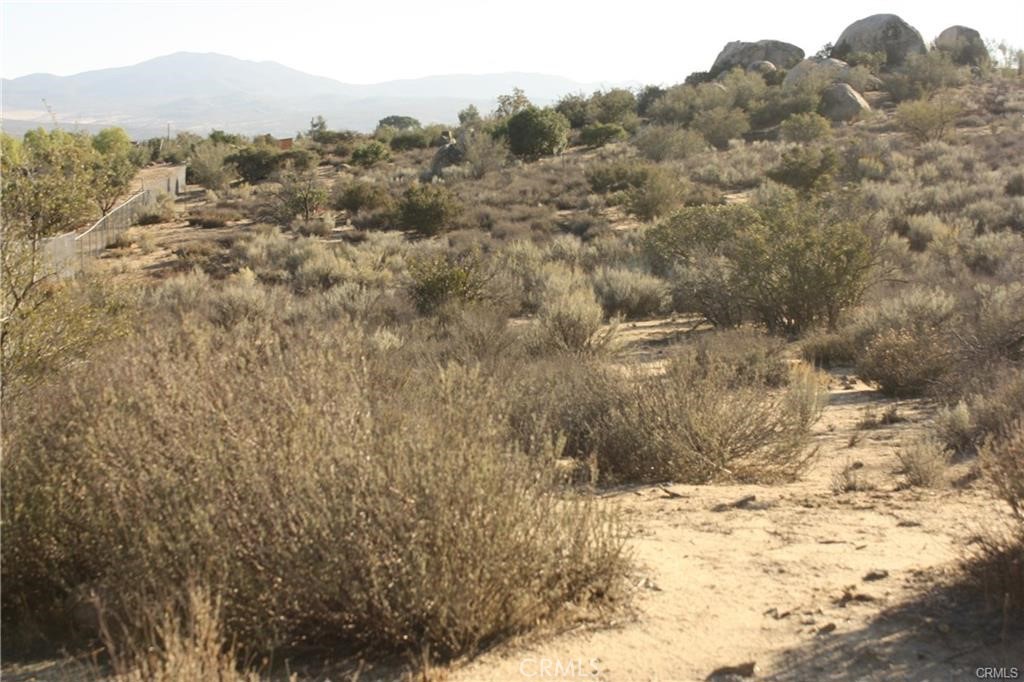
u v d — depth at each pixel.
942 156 48.75
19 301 8.91
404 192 49.12
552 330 16.38
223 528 4.51
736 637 4.34
